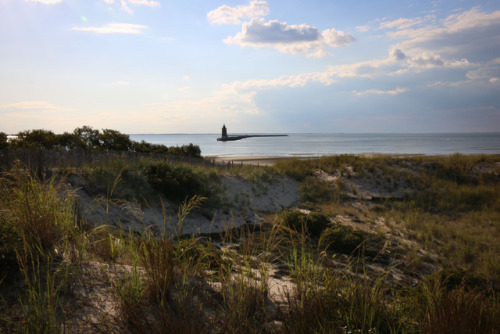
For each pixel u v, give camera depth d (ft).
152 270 11.73
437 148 297.12
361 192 66.74
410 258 30.01
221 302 11.64
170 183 44.68
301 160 86.17
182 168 51.93
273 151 274.98
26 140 83.35
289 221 37.45
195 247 15.51
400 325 10.78
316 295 11.57
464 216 52.44
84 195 35.91
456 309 10.52
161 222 37.86
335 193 65.67
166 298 11.20
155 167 48.03
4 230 12.42
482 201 60.29
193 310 10.40
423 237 39.60
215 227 40.01
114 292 11.09
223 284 12.27
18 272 11.34
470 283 18.98
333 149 298.97
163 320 8.89
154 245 12.73
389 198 63.10
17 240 12.23
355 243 30.07
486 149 269.03
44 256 12.70
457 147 314.55
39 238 13.06
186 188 47.14
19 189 15.44
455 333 9.71
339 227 34.50
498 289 20.21
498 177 73.51
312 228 36.27
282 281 15.55
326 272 13.57
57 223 14.90
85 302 10.31
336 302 11.59
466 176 74.28
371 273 21.50
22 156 36.42
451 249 35.35
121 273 12.82
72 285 11.01
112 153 56.03
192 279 13.14
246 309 11.06
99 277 12.14
